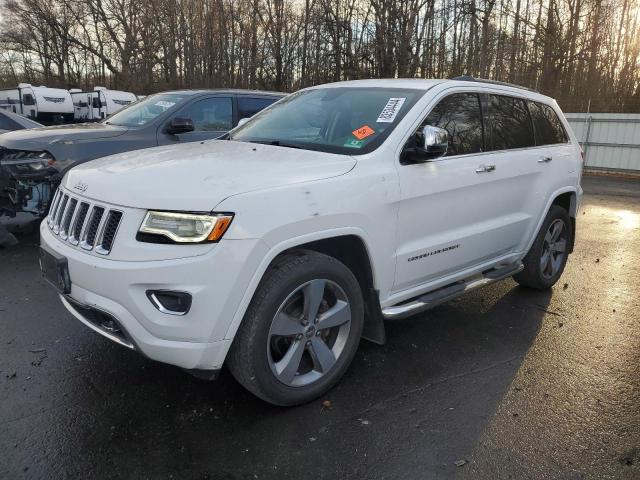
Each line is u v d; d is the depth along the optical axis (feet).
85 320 10.08
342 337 10.84
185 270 8.48
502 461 8.96
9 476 8.22
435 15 79.61
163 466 8.57
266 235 8.94
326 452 9.05
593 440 9.62
